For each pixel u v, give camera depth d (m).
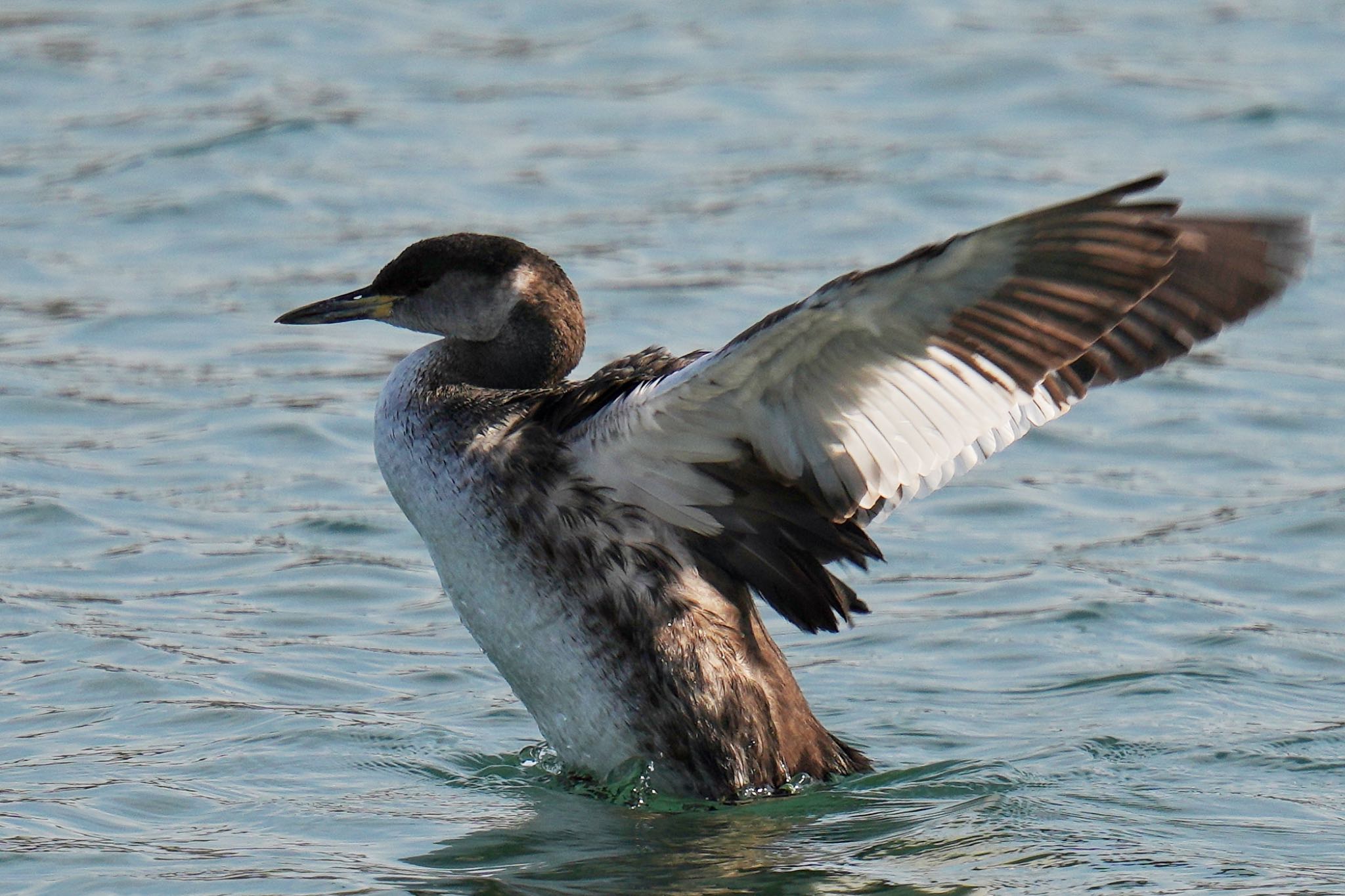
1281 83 26.62
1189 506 15.25
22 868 9.25
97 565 13.84
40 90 26.20
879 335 8.80
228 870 9.27
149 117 25.12
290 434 16.55
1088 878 9.14
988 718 11.46
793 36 29.16
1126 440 16.73
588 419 10.00
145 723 11.23
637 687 10.13
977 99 26.30
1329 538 14.45
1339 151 23.89
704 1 31.19
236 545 14.30
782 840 9.69
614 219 22.06
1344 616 13.02
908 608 13.33
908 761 10.85
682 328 18.66
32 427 16.66
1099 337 8.53
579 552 10.09
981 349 8.77
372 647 12.56
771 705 10.30
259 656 12.30
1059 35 29.05
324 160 23.77
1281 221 8.74
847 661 12.43
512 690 11.05
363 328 19.48
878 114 25.81
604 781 10.34
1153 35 29.12
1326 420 17.05
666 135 24.94
